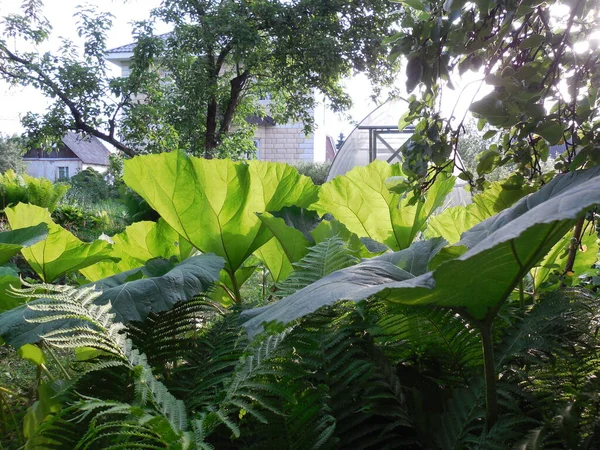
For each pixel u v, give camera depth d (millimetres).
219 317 1870
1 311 1974
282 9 14445
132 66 14406
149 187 2160
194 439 1009
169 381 1534
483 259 930
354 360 1347
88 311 1293
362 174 2293
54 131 14664
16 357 2922
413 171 1685
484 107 1476
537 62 1569
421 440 1263
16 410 2090
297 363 1323
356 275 1105
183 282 1648
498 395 1295
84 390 1460
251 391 1179
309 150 23859
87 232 10875
